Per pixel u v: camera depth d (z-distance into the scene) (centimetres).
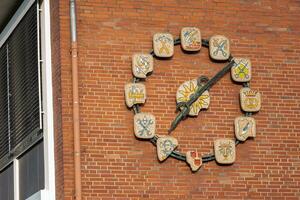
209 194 2178
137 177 2150
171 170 2169
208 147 2194
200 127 2195
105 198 2128
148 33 2202
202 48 2223
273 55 2262
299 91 2264
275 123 2239
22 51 2461
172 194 2162
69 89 2141
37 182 2334
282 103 2250
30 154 2408
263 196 2209
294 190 2230
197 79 2202
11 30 2564
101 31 2178
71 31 2152
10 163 2588
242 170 2203
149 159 2161
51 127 2214
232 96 2222
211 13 2242
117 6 2194
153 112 2177
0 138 2678
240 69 2220
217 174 2189
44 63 2277
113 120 2155
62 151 2125
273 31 2272
